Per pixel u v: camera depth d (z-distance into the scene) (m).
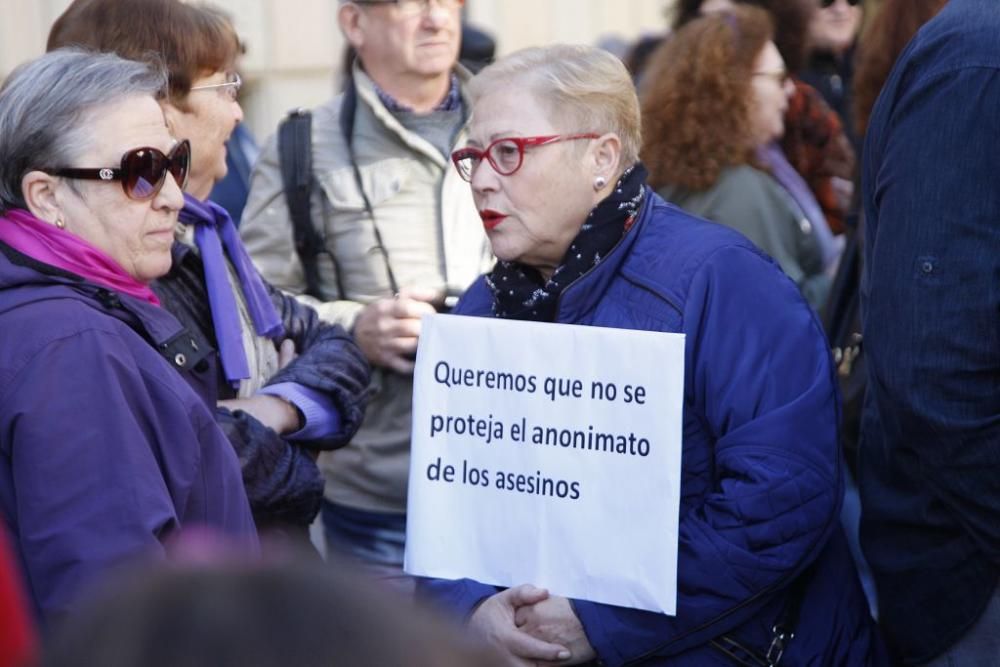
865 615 3.18
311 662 0.85
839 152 5.57
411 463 3.01
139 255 2.73
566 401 2.89
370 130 4.44
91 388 2.46
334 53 8.55
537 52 3.07
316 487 3.29
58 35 3.28
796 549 2.89
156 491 2.45
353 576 0.91
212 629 0.86
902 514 3.13
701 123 4.84
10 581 1.41
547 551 2.92
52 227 2.65
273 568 0.90
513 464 2.93
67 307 2.53
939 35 2.89
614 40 8.36
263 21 8.40
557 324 2.90
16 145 2.66
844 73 6.31
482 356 2.95
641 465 2.84
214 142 3.41
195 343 2.81
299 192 4.41
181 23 3.29
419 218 4.41
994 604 3.02
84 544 2.37
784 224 4.88
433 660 0.87
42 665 0.86
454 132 4.48
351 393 3.53
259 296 3.52
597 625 2.90
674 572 2.82
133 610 0.86
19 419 2.42
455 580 3.07
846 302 4.12
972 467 2.88
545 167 2.99
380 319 4.19
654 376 2.82
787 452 2.88
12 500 2.46
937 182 2.82
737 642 2.97
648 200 3.09
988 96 2.79
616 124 3.03
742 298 2.95
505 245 3.05
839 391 3.05
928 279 2.82
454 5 4.46
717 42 4.87
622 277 3.00
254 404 3.35
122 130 2.68
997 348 2.83
